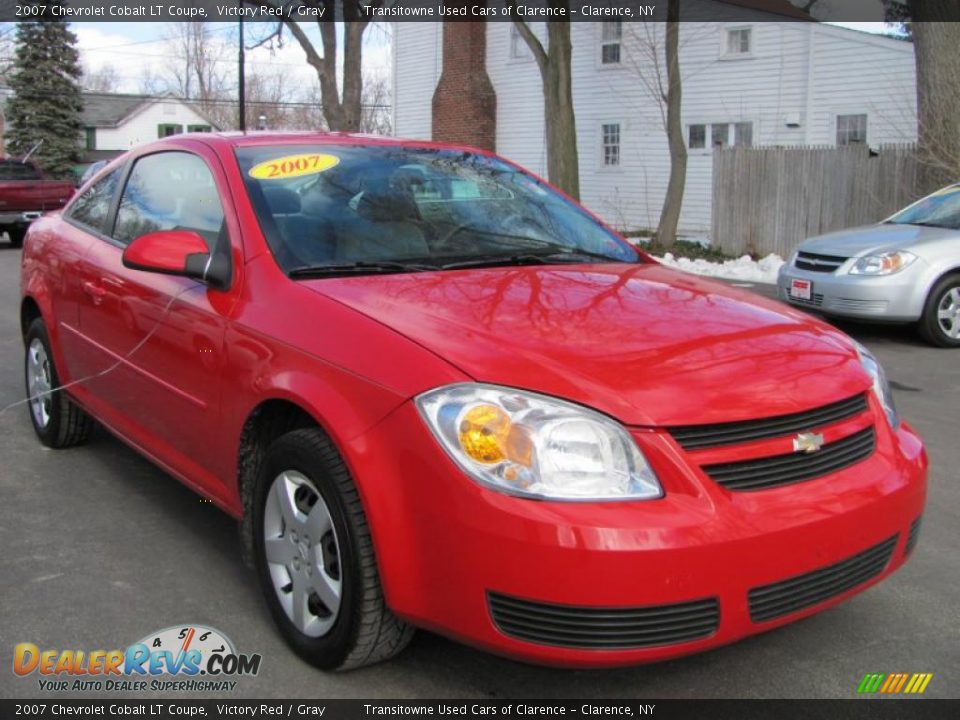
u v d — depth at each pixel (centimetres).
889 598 357
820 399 275
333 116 2819
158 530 413
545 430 246
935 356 855
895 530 283
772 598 255
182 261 348
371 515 264
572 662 241
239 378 323
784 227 1656
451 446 250
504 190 429
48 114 4484
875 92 1944
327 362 287
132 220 443
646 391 257
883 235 929
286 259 340
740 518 248
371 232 365
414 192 398
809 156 1605
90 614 335
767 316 322
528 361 264
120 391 425
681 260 1662
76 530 412
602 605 236
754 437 261
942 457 540
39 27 4444
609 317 300
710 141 2236
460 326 284
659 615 240
